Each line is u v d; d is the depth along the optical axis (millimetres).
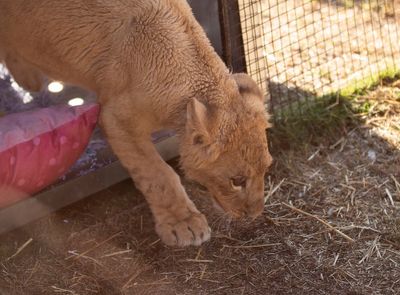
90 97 6000
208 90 4707
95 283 4961
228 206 4898
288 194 5691
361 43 7273
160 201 5070
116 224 5441
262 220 5453
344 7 7621
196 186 5770
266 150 4789
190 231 5090
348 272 5059
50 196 5266
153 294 4898
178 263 5117
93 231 5371
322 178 5844
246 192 4824
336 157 6074
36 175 4879
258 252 5219
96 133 5684
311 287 4965
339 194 5691
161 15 4750
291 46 7184
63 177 5352
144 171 5016
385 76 6875
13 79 5816
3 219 5062
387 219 5449
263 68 6250
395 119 6434
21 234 5297
